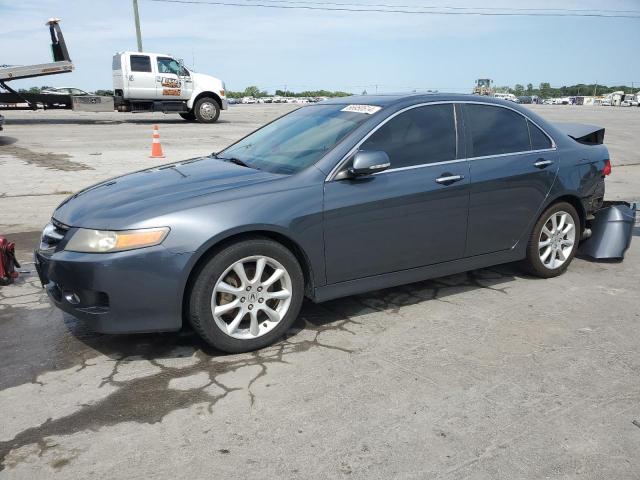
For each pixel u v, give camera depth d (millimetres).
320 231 3430
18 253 5457
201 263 3146
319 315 3945
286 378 3064
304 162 3609
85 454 2416
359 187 3555
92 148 13422
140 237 2998
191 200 3191
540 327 3756
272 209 3258
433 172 3848
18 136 16031
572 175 4605
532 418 2689
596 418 2693
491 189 4121
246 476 2277
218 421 2662
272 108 39375
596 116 30344
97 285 2992
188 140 15273
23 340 3541
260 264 3285
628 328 3750
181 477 2271
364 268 3684
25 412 2736
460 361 3266
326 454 2418
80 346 3463
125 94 19734
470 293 4391
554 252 4707
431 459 2387
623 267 5117
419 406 2791
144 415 2711
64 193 8359
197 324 3184
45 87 28156
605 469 2328
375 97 4180
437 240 3957
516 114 4438
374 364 3227
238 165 3910
